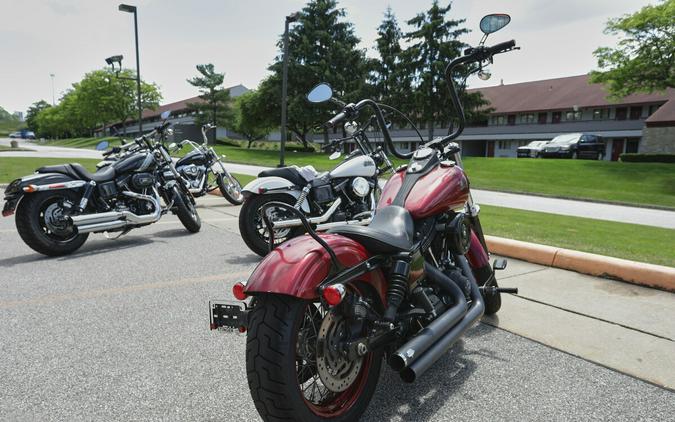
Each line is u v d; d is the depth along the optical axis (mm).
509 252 5660
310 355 2268
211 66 57500
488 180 20031
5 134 132250
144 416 2512
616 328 3656
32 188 5559
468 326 2822
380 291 2496
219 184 9875
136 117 68812
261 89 45875
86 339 3438
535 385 2855
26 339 3434
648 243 6406
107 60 18406
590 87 47375
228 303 2344
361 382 2484
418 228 2857
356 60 43406
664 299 4250
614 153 44594
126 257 5844
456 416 2541
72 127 90562
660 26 22922
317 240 2201
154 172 6883
